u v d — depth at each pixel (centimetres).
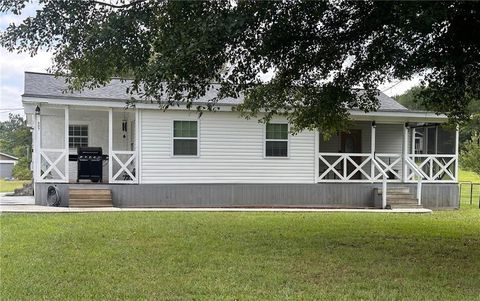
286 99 857
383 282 563
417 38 648
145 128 1396
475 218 1232
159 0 582
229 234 877
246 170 1470
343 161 1582
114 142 1609
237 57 670
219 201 1446
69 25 623
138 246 751
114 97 1352
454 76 724
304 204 1491
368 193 1516
